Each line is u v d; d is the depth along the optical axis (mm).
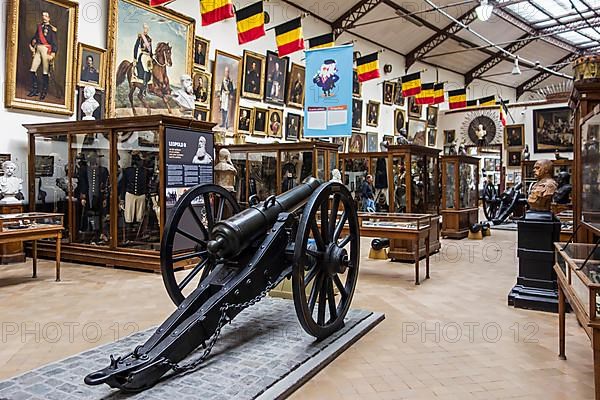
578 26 18828
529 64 21516
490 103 16656
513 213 15500
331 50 7211
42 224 5766
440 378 3006
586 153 3965
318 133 7297
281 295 4785
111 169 6871
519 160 17250
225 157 8289
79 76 8242
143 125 6543
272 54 12469
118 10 8680
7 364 3158
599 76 4152
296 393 2773
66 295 5094
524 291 4809
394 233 5945
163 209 6438
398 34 16703
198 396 2568
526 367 3201
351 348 3533
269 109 12555
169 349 2760
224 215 7891
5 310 4492
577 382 2963
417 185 8805
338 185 3730
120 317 4246
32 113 7707
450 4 15000
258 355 3182
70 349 3430
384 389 2838
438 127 19766
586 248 3639
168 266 3535
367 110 16250
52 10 7777
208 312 2979
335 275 3826
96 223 7168
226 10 7066
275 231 3488
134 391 2602
